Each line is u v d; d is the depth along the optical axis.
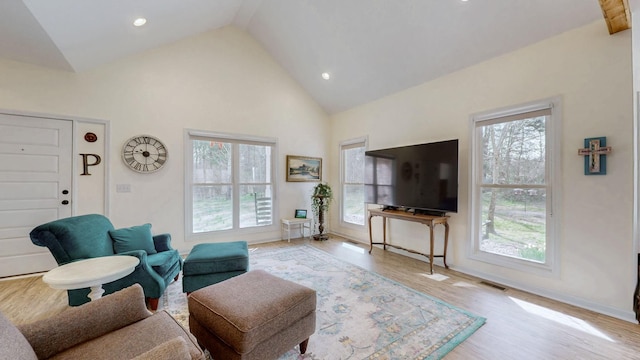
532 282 2.69
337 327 2.03
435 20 2.91
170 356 0.91
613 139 2.21
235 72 4.40
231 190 4.45
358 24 3.40
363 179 4.80
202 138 4.14
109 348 1.14
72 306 2.14
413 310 2.30
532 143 2.75
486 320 2.15
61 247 2.09
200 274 2.44
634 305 2.13
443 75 3.46
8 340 0.87
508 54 2.83
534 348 1.80
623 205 2.18
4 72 2.91
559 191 2.51
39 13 2.16
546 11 2.40
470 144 3.18
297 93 5.06
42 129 3.09
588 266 2.35
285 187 4.94
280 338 1.53
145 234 2.78
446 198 3.14
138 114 3.62
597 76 2.29
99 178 3.38
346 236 5.08
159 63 3.77
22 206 3.02
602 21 2.25
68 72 3.21
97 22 2.61
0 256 2.93
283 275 3.12
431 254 3.19
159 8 2.92
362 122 4.73
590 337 1.92
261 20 4.16
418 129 3.78
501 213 2.99
